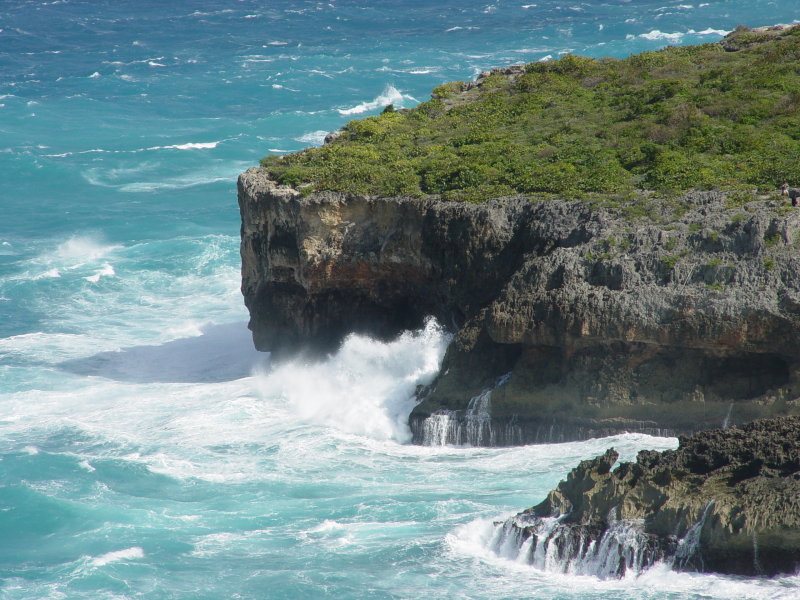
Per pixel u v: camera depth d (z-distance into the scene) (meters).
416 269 93.69
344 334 98.56
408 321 97.31
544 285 81.56
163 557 64.62
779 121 102.75
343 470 76.94
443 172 97.06
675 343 76.19
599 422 78.69
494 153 103.19
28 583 62.53
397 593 58.22
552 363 81.12
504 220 89.81
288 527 67.44
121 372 105.75
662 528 57.41
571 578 58.22
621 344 78.12
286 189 97.19
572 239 85.19
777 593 53.16
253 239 99.88
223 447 82.75
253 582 60.72
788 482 55.91
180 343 113.19
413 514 67.56
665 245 80.25
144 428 88.69
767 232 78.00
